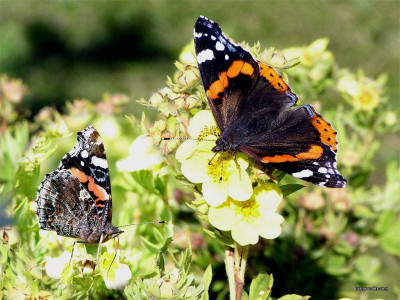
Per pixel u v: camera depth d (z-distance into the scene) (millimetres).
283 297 396
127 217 451
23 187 427
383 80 505
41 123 494
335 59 915
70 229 406
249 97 403
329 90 770
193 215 473
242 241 386
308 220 483
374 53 919
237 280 392
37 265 405
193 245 459
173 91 405
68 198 406
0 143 474
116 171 475
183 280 392
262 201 390
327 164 389
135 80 899
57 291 396
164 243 413
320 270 476
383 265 568
